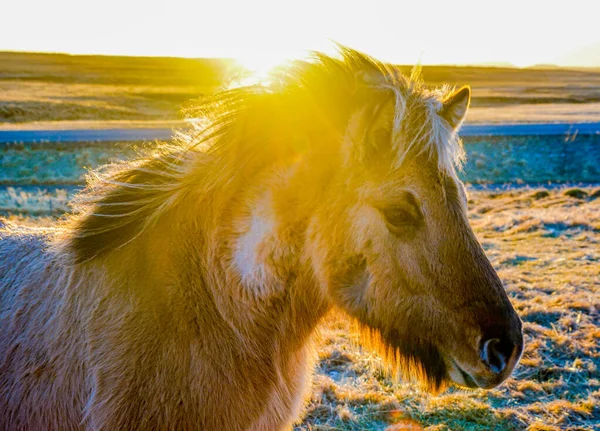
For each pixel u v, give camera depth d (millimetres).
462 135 27125
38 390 2482
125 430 2293
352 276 2389
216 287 2465
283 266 2482
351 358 5922
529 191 18516
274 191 2428
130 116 44688
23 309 2627
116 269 2477
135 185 2584
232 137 2467
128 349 2334
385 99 2217
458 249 2197
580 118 40344
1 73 70875
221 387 2402
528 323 6723
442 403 5078
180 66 89938
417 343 2344
